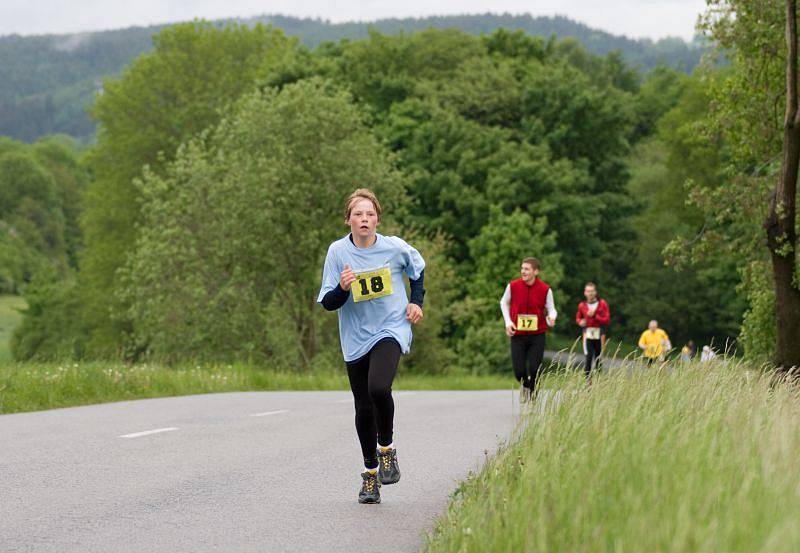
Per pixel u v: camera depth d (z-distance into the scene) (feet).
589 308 124.26
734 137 143.74
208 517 46.09
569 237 347.97
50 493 51.57
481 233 322.55
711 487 33.32
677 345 464.65
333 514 47.19
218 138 250.78
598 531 28.12
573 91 354.13
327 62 347.36
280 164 229.66
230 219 234.17
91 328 423.23
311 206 236.22
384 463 49.90
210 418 91.56
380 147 247.29
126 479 56.18
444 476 59.47
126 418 90.12
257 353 238.07
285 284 241.14
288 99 238.68
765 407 53.47
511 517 33.09
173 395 130.82
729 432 43.55
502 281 311.68
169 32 409.49
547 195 332.19
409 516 46.88
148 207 249.14
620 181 380.78
